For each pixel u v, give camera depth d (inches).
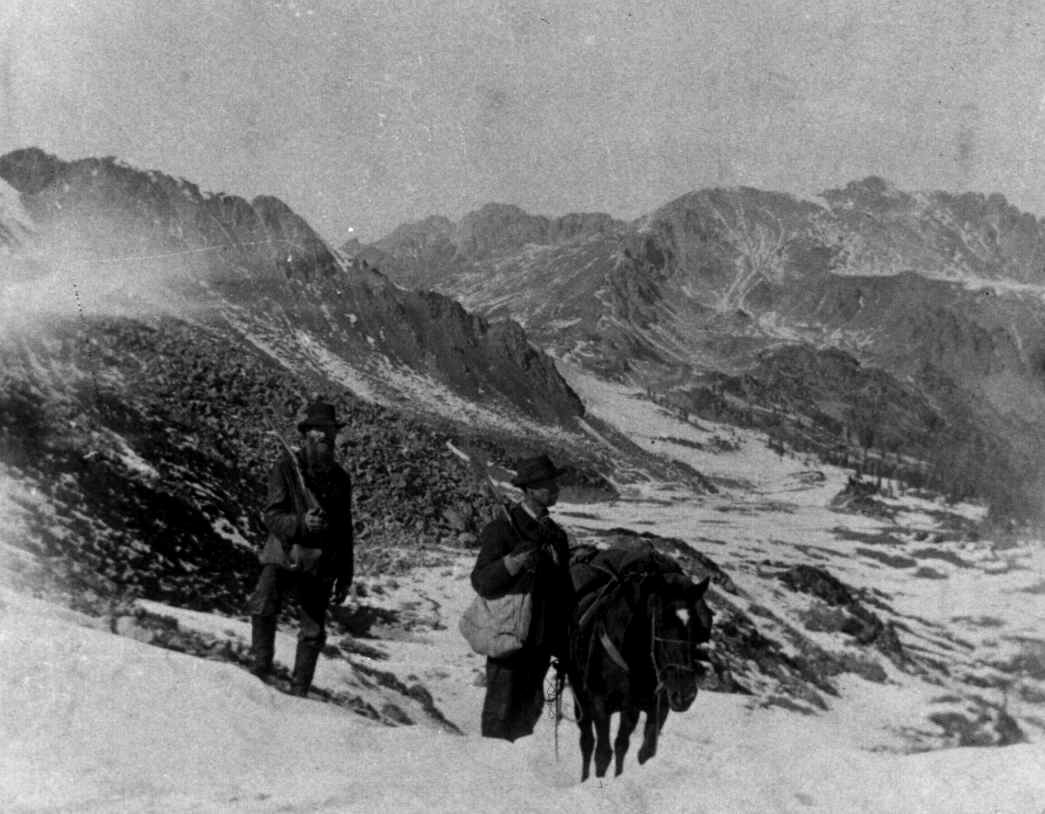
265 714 284.0
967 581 2406.5
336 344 4781.0
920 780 252.4
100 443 966.4
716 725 722.2
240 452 1448.1
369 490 1599.4
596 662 330.3
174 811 206.7
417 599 1059.9
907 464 7780.5
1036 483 4975.4
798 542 2891.2
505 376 5851.4
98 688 269.7
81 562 673.0
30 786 215.5
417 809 220.2
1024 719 1270.9
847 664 1411.2
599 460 4800.7
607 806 232.1
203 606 756.6
